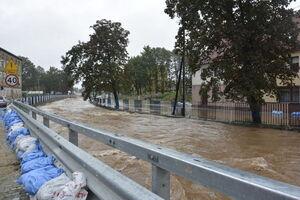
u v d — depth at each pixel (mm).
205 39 16078
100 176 2092
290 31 14664
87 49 37375
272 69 15094
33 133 5840
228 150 8414
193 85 33938
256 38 15211
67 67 38312
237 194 1146
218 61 16578
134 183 1769
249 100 15969
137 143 2039
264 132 12938
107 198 1970
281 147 9039
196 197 4285
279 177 5676
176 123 16672
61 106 38469
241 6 15617
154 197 1524
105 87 36500
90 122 16688
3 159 4859
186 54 18359
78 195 2293
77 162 2736
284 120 14805
